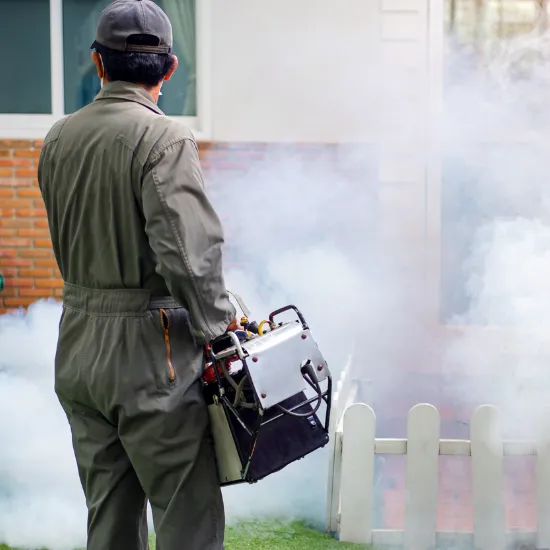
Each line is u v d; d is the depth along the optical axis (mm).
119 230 4211
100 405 4277
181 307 4328
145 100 4402
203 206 4113
